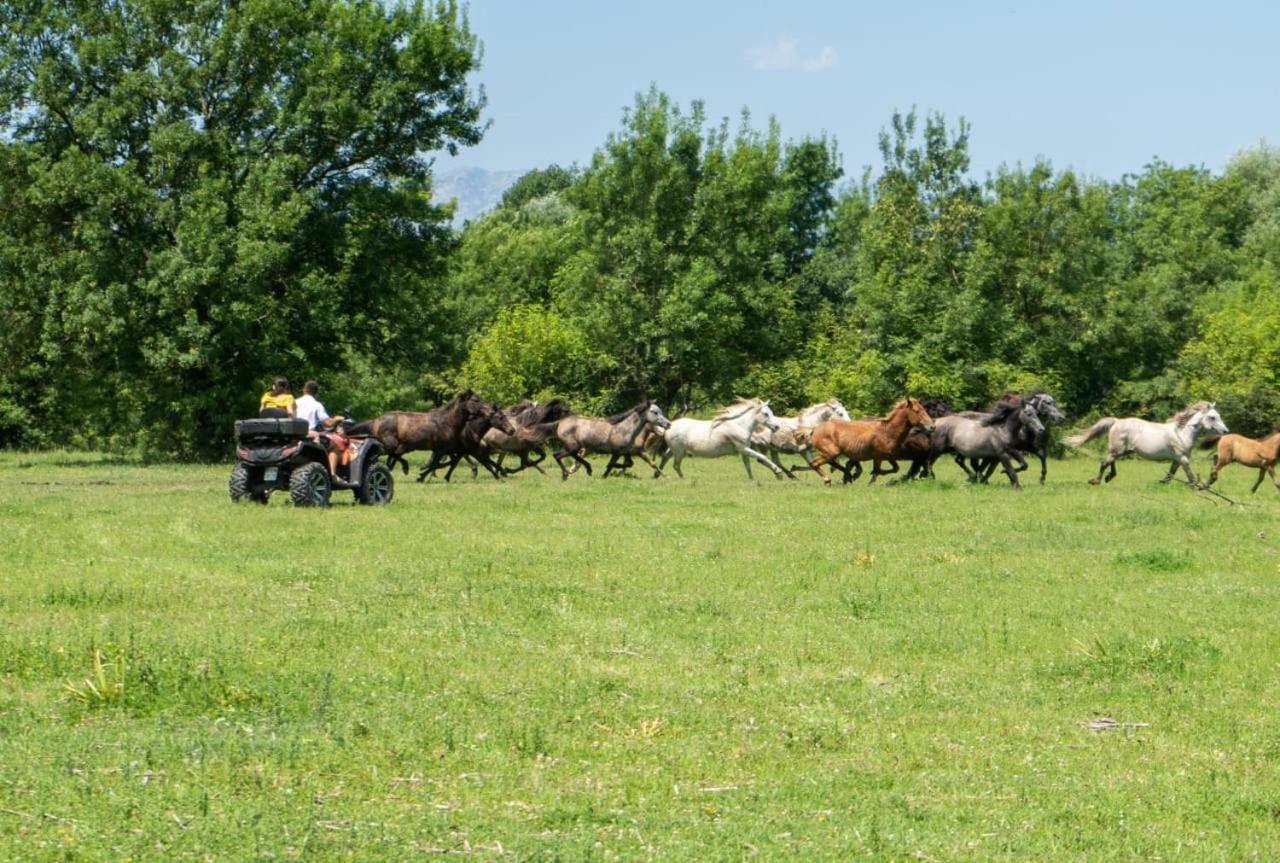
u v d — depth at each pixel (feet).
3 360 143.02
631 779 28.12
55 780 25.90
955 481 108.37
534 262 270.87
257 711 31.68
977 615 47.75
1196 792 28.68
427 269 155.43
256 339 141.90
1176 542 67.67
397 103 146.10
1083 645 42.88
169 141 136.05
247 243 132.67
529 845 23.72
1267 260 229.66
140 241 137.49
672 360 204.13
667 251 203.92
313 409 83.20
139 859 22.40
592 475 118.32
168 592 46.42
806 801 27.30
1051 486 104.32
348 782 26.94
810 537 67.15
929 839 25.04
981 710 35.17
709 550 60.70
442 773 27.91
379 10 149.48
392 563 55.01
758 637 43.09
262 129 145.69
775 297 206.49
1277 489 109.50
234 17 140.46
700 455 113.91
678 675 37.50
